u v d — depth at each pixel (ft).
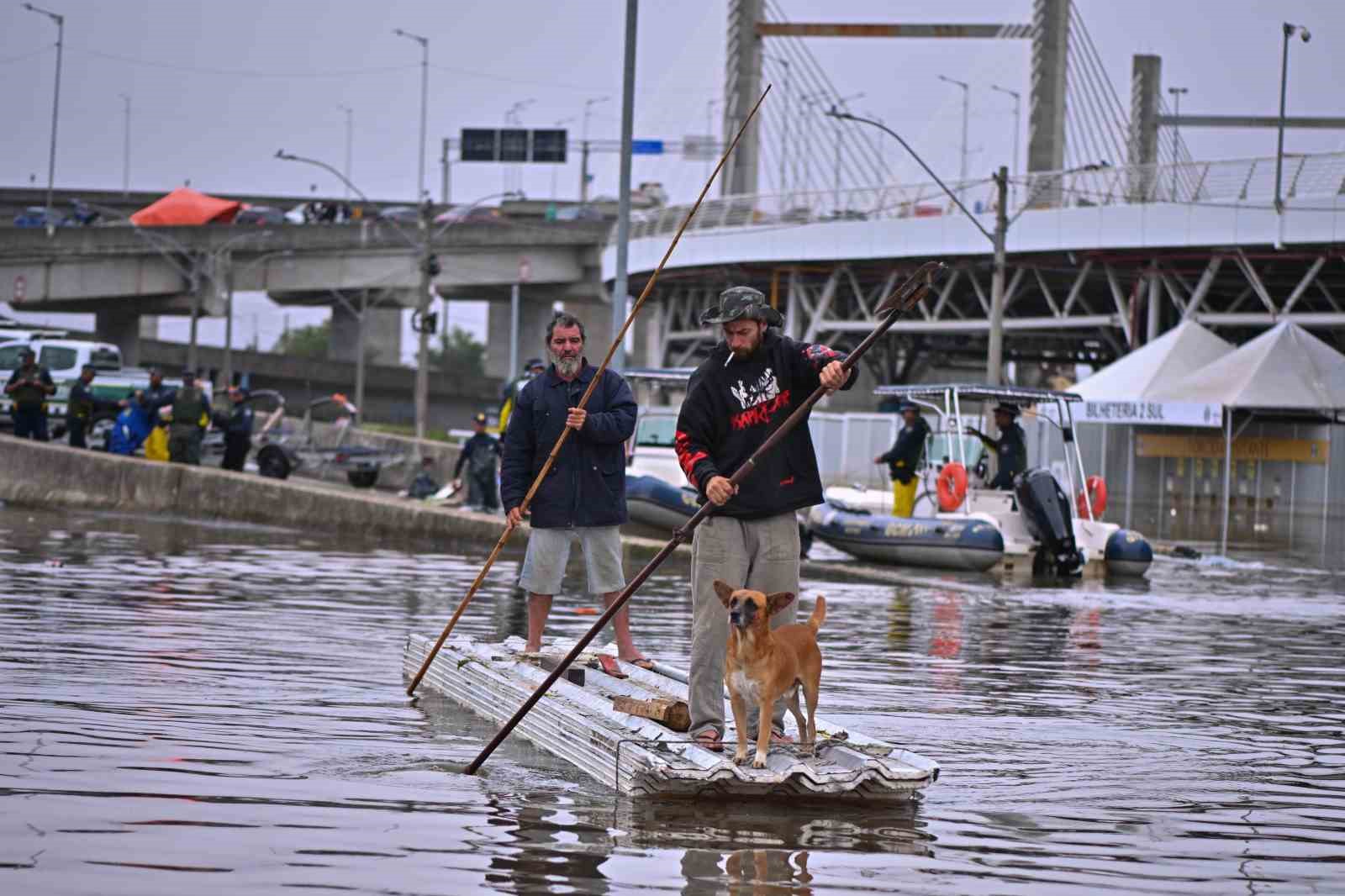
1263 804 64.54
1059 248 440.86
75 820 54.85
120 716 74.33
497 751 70.33
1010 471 211.00
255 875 48.93
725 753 65.21
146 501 229.04
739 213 559.79
